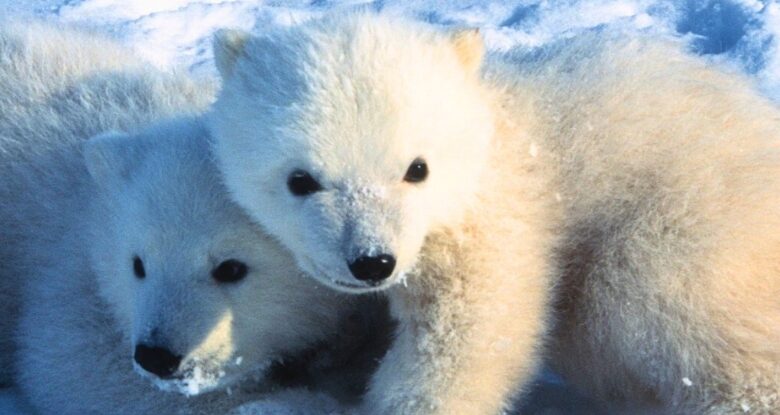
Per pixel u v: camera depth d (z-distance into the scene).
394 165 8.45
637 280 9.41
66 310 10.14
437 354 9.06
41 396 10.26
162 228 9.19
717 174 9.59
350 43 8.89
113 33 16.78
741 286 9.30
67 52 12.20
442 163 8.80
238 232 9.29
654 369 9.49
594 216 9.65
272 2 18.80
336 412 9.74
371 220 8.19
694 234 9.34
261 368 9.96
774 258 9.45
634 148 9.74
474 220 9.12
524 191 9.44
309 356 10.35
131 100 11.44
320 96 8.48
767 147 9.90
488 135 9.25
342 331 10.37
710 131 9.88
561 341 10.02
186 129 9.98
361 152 8.38
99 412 10.04
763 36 15.72
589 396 10.23
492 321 9.01
